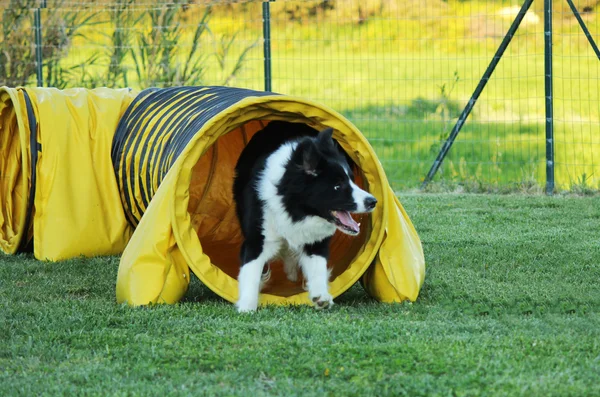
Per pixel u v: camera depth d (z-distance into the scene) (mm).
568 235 10273
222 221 9695
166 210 7090
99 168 9641
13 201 10500
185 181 7125
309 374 5336
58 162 9430
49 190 9391
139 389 5039
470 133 18219
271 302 7297
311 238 7359
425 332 6211
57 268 8859
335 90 22594
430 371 5316
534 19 23062
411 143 17141
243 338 6082
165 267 7078
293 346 5848
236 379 5223
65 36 15953
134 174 8875
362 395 4934
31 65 16031
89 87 16188
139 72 15828
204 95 8805
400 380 5121
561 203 12438
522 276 8266
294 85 23188
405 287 7336
